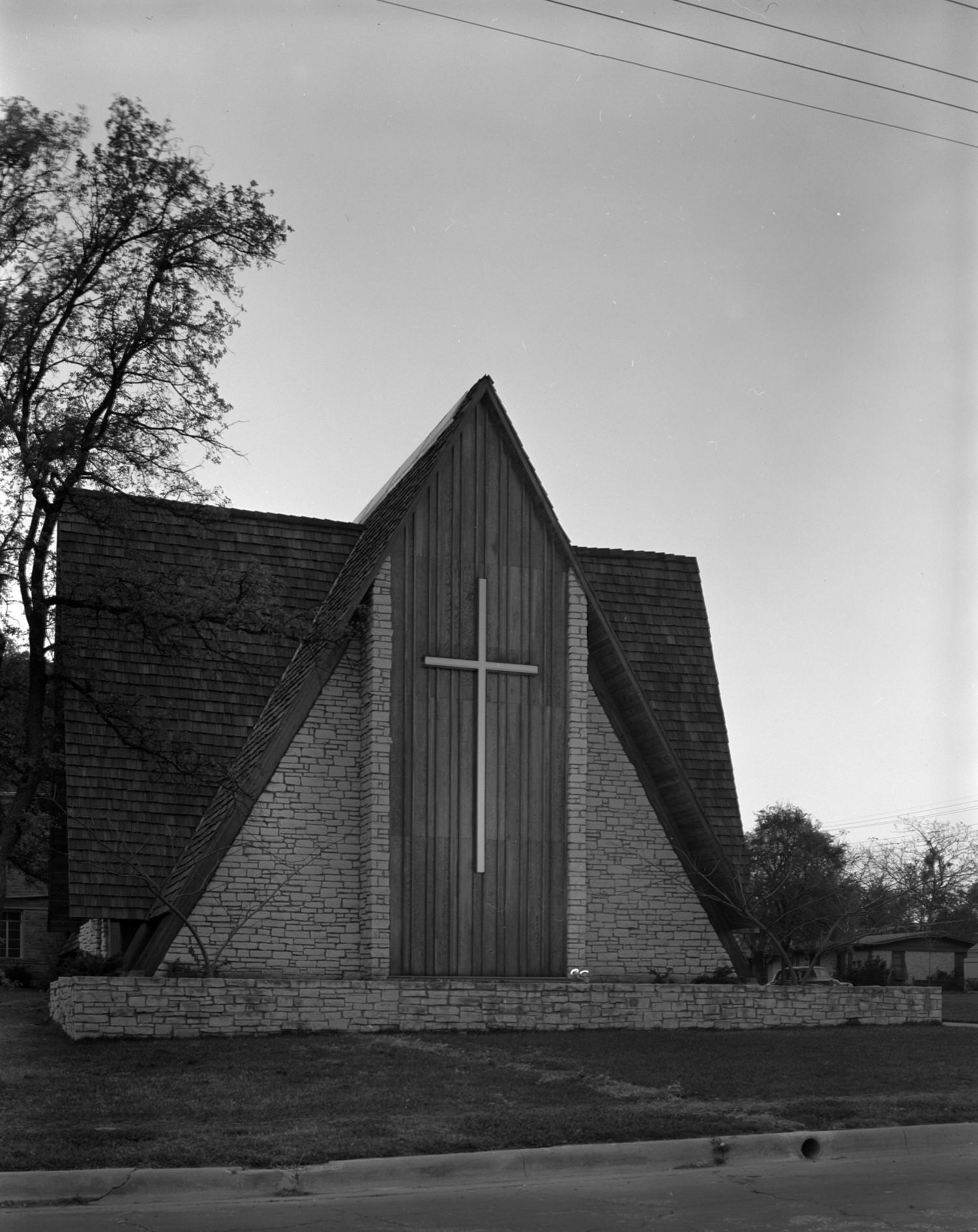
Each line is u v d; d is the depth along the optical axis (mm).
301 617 22219
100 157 19234
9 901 42156
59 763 21578
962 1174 12062
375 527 26609
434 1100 14445
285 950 22844
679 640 29031
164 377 20062
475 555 24094
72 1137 12195
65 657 23047
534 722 23969
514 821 23578
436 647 23594
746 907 25062
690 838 25672
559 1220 10141
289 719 23125
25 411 19031
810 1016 22594
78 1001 19172
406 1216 10289
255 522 27406
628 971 25000
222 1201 10914
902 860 44812
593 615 24828
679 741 27797
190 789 24047
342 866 23297
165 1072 16203
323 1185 11406
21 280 19062
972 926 46844
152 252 19703
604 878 25188
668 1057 17922
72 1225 9836
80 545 25688
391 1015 20516
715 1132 13102
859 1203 10797
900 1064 17656
